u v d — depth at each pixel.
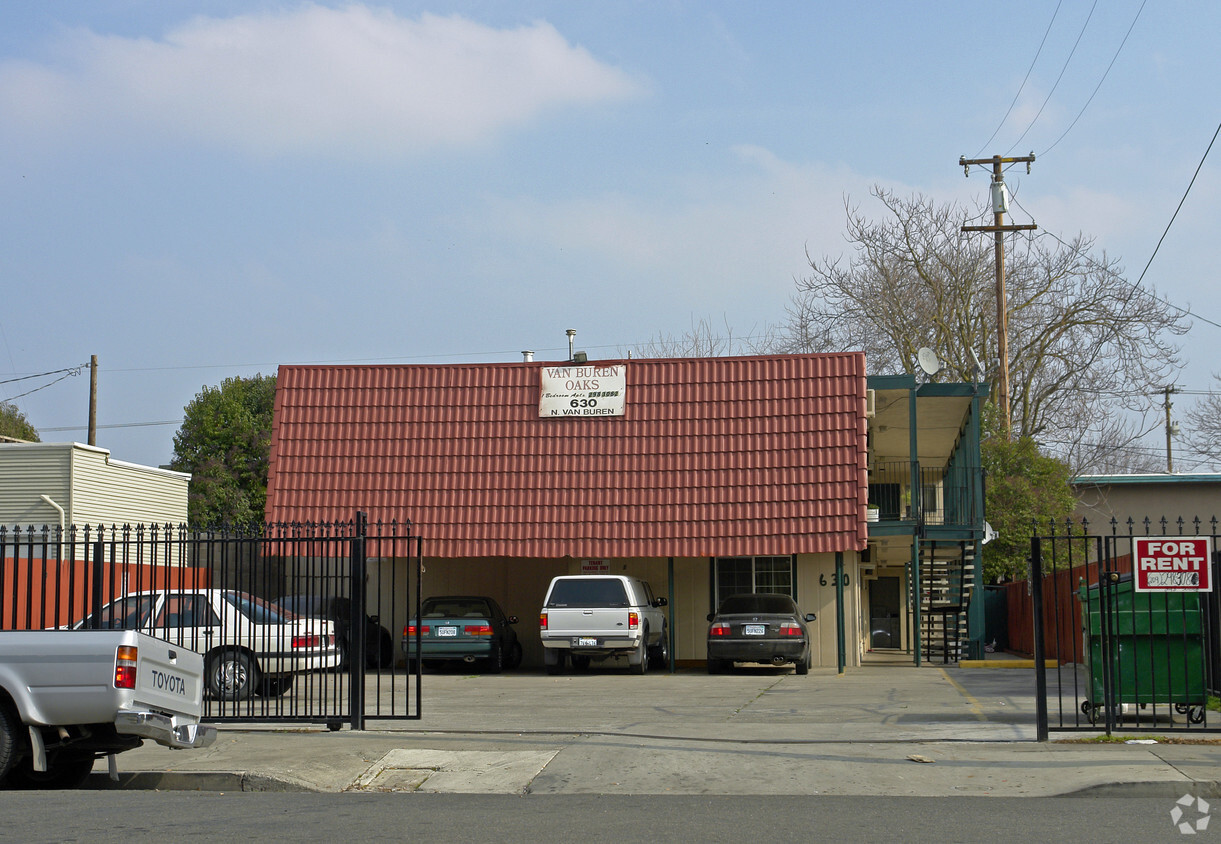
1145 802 8.76
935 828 7.77
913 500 23.92
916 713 13.86
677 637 24.64
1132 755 10.19
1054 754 10.39
